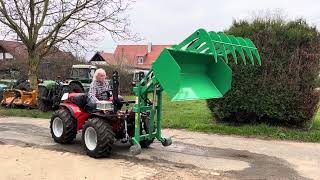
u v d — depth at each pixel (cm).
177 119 1206
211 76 817
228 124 1123
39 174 650
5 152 800
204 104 1778
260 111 1062
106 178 636
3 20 1525
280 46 1034
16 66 2419
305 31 1033
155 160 755
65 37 1574
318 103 1049
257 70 1045
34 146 862
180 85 720
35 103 1566
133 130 819
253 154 823
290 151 856
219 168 712
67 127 859
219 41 713
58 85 1522
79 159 754
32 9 1521
